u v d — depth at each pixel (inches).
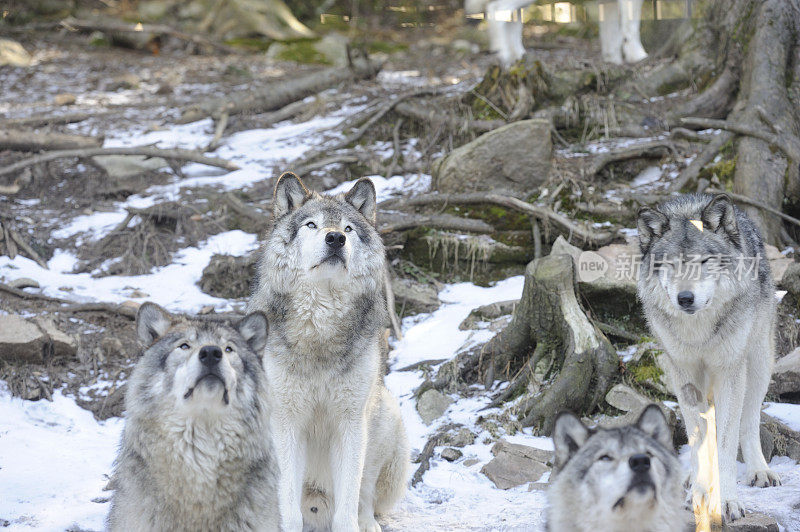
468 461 259.4
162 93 678.5
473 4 502.6
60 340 320.8
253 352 175.3
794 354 285.6
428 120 483.2
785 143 398.6
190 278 382.0
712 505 206.2
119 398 301.1
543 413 276.1
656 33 543.5
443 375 303.9
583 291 317.1
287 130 549.6
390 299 346.3
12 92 698.8
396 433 229.3
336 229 210.1
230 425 163.9
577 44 811.4
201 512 164.1
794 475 234.5
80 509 221.0
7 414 285.0
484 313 339.6
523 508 218.5
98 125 576.7
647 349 291.6
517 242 382.3
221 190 450.9
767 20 441.4
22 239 399.9
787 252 361.7
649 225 228.8
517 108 464.8
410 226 386.0
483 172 412.5
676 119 458.0
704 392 228.8
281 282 213.3
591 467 163.8
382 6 1080.2
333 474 215.3
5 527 208.8
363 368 212.7
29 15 956.0
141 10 975.0
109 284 376.5
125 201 458.3
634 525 159.9
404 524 220.5
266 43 926.4
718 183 396.5
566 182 406.0
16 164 459.2
